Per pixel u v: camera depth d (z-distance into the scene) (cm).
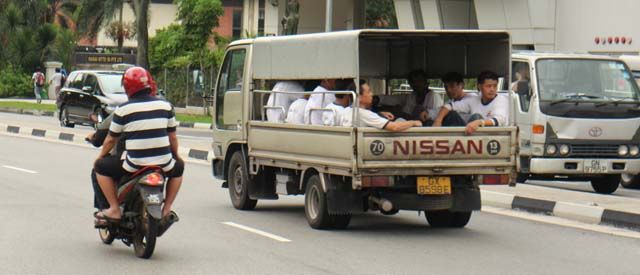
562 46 4369
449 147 1379
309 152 1457
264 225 1519
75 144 3194
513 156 1419
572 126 2020
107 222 1234
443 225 1538
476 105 1504
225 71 1761
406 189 1423
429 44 1648
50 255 1233
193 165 2598
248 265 1180
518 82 2070
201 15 5894
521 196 1783
